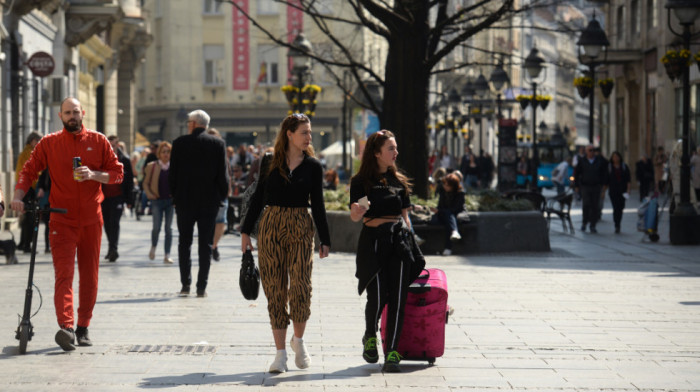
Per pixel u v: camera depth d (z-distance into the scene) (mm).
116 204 34000
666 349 18344
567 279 29188
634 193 95250
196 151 25141
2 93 52594
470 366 16734
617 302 24344
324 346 18469
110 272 30547
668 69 42250
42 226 45594
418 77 41625
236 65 148625
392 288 16453
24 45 57938
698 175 60062
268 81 149000
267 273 16500
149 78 153500
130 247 40125
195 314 22016
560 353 17891
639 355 17766
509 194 49344
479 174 93812
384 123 42750
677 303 24250
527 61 68062
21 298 24516
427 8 41688
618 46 104688
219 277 29406
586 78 62562
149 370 16203
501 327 20625
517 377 15867
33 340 18906
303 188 16500
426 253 37312
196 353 17656
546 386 15242
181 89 149625
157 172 33750
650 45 91875
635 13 98812
